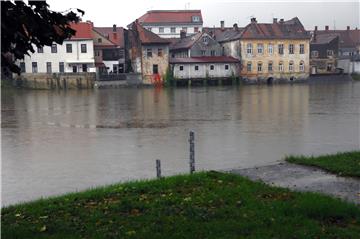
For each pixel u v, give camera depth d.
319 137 24.55
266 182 10.47
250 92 65.38
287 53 95.06
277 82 94.69
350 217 7.61
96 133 27.75
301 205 8.03
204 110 40.38
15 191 14.11
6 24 6.31
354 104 43.94
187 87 83.06
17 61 7.20
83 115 38.31
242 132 26.78
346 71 104.12
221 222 7.33
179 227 7.18
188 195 9.09
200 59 89.31
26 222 7.82
